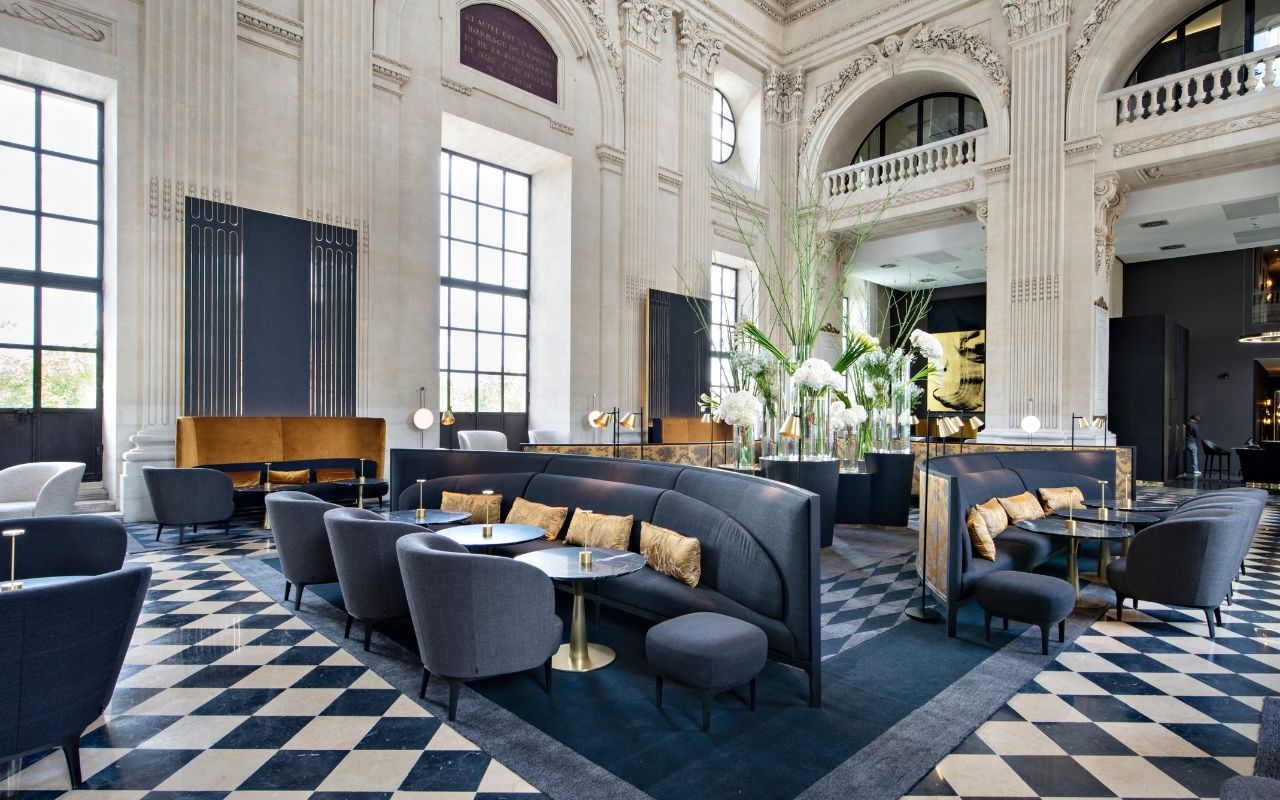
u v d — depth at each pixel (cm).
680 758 253
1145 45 1051
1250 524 445
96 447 709
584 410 1088
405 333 889
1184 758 260
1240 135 904
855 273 1486
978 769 250
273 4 784
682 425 1200
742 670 280
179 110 715
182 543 607
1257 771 205
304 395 796
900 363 744
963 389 1609
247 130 766
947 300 1642
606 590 396
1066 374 1030
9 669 210
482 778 239
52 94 687
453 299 1030
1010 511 556
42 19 641
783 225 1376
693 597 353
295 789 232
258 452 758
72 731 229
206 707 294
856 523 745
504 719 284
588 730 275
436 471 600
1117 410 1295
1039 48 1065
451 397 1024
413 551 282
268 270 770
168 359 709
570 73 1080
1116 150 1002
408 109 895
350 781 237
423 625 283
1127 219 1099
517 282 1116
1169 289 1433
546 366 1102
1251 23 990
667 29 1221
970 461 598
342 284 827
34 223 677
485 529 412
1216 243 1278
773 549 331
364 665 342
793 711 295
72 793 229
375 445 834
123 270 688
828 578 528
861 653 369
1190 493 1079
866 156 1419
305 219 802
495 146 1030
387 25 874
